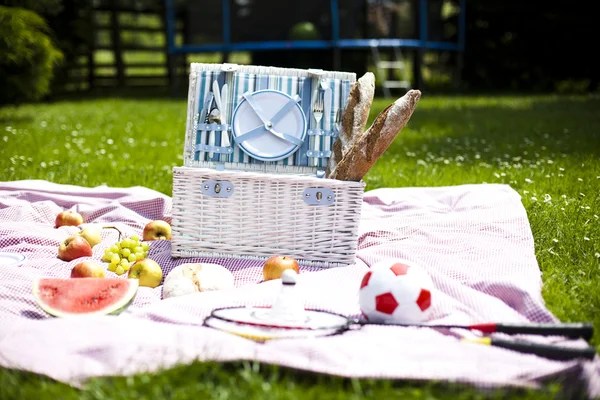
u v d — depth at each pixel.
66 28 8.40
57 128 4.97
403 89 8.68
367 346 1.51
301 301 1.69
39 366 1.44
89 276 1.95
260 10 7.64
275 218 2.16
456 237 2.24
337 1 7.52
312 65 8.83
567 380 1.44
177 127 5.12
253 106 2.29
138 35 15.48
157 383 1.40
